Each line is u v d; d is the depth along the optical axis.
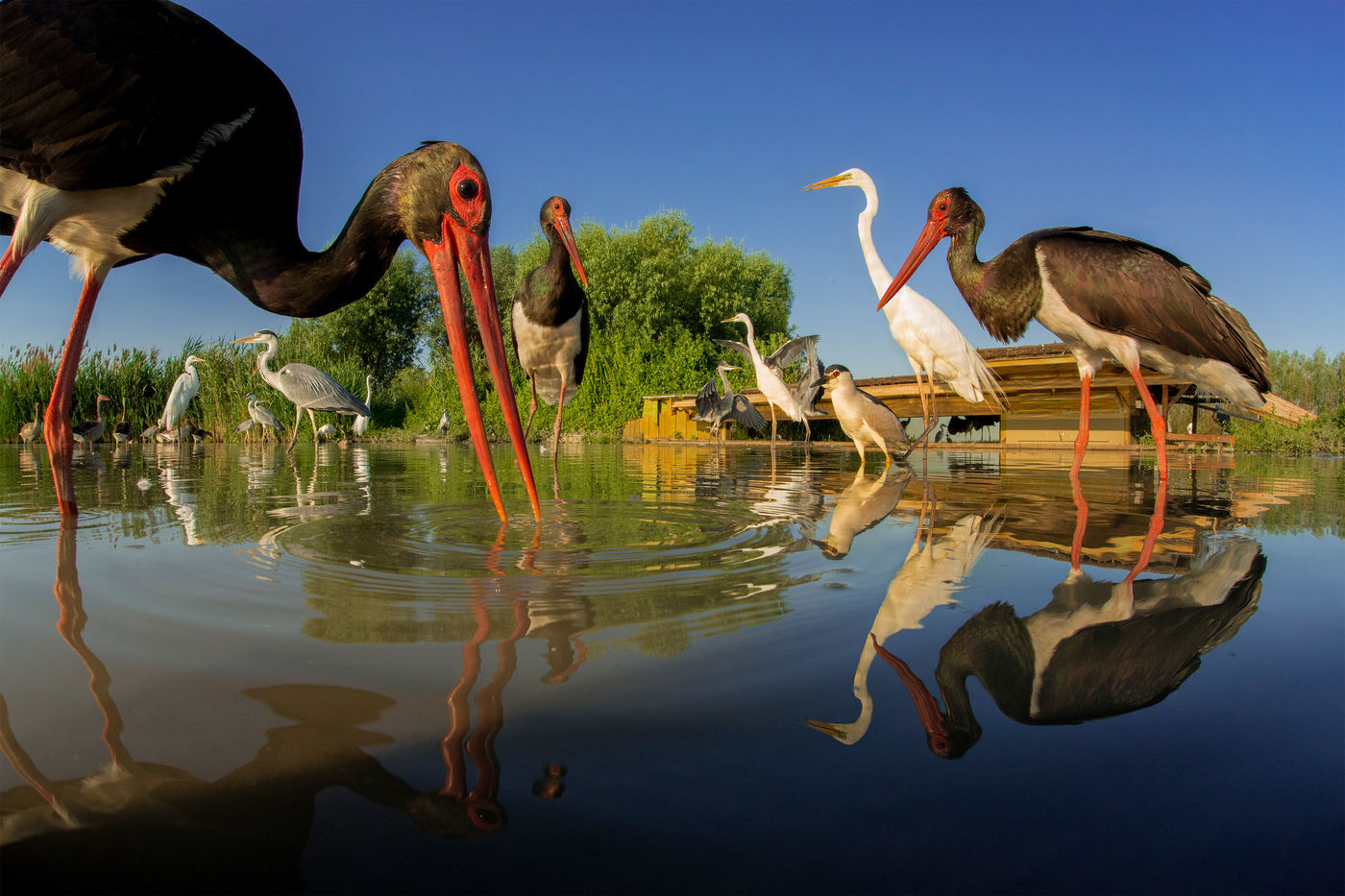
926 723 0.95
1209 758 0.85
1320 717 0.97
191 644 1.26
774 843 0.69
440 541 2.34
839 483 4.69
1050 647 1.26
